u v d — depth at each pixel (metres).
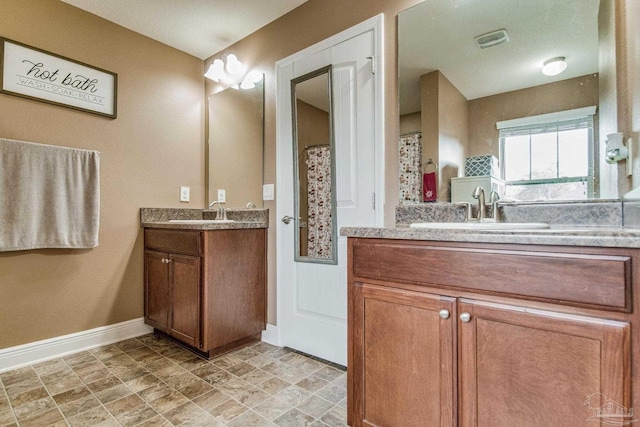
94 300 2.32
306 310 2.20
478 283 1.00
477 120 1.63
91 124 2.31
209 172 2.94
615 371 0.80
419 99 1.78
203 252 2.04
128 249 2.50
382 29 1.89
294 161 2.28
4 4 1.97
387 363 1.18
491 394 0.98
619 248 0.80
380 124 1.89
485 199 1.62
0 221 1.89
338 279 2.04
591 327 0.83
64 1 2.19
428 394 1.09
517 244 0.93
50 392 1.67
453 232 1.04
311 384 1.77
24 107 2.04
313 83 2.19
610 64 1.31
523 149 1.52
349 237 1.29
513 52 1.56
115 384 1.76
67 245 2.13
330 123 2.09
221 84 2.85
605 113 1.34
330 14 2.11
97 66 2.34
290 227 2.30
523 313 0.92
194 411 1.51
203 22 2.44
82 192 2.20
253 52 2.58
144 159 2.59
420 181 1.78
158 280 2.39
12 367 1.95
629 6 1.22
